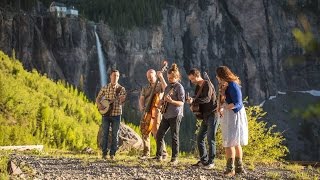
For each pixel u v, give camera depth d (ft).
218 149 58.08
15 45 343.05
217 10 519.60
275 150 57.26
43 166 33.47
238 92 29.17
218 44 515.50
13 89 120.16
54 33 364.99
